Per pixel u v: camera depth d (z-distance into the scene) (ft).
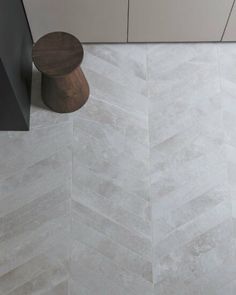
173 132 7.13
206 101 7.35
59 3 6.95
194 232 6.55
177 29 7.47
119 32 7.50
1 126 6.96
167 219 6.62
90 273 6.33
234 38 7.63
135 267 6.37
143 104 7.32
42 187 6.78
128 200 6.72
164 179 6.84
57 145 7.03
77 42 6.57
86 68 7.55
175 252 6.44
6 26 5.91
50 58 6.47
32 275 6.32
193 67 7.58
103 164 6.92
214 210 6.67
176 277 6.32
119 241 6.49
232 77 7.52
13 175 6.85
